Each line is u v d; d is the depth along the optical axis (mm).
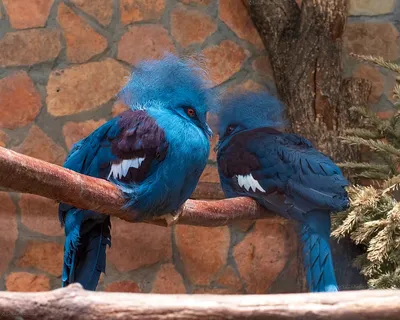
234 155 5941
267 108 6352
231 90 8297
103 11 8867
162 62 4609
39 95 8750
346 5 8609
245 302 2672
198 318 2666
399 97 7438
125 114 4570
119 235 8734
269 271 8867
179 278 8797
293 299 2662
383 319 2598
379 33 9125
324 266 5094
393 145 7473
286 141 5891
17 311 2707
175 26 8961
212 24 9008
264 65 8984
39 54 8773
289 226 8812
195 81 4547
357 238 6309
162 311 2680
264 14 8648
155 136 4328
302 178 5438
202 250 8852
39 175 3682
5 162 3486
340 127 8297
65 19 8805
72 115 8758
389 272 6414
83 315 2701
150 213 4465
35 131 8734
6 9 8750
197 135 4414
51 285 8625
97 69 8812
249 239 8906
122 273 8719
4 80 8734
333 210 5281
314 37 8484
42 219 8648
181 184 4406
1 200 8617
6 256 8609
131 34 8891
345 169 8023
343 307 2621
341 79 8508
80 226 4398
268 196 5547
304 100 8328
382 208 6422
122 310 2697
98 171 4520
